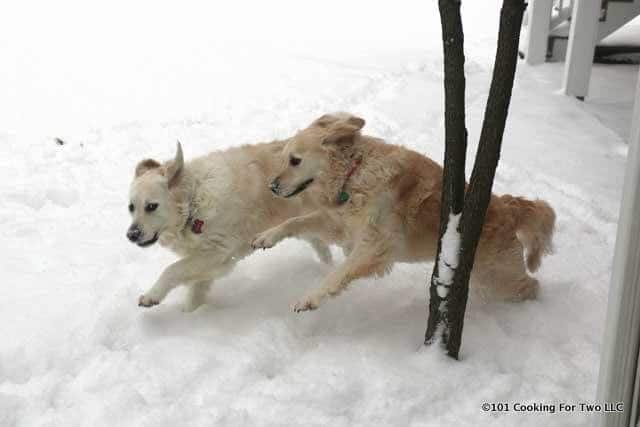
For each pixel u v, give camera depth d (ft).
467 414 10.07
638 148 8.00
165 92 28.68
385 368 10.86
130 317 12.50
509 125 24.98
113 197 18.24
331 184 12.60
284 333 11.91
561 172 20.44
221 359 11.16
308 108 26.04
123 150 21.62
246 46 38.06
